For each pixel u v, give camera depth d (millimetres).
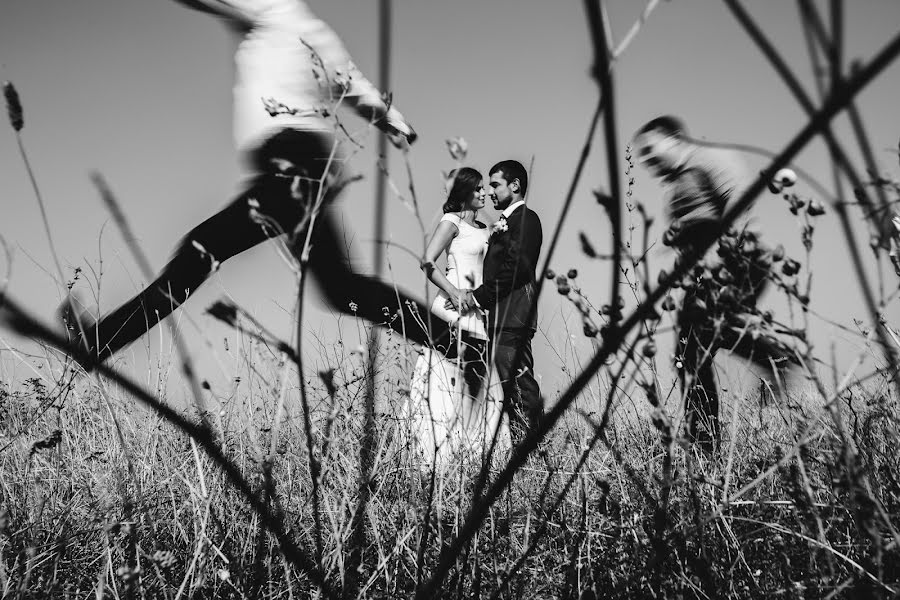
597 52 688
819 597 1709
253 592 1723
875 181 777
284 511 2111
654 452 2158
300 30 3592
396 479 2250
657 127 3893
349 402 2074
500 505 2111
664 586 1699
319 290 3525
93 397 2604
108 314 3246
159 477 2408
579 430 2367
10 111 1004
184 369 1170
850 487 1432
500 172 4531
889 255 1198
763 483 2119
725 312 1201
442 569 1246
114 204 1078
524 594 1861
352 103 3180
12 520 2154
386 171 1072
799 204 1178
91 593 2000
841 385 1259
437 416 2410
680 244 1146
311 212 1064
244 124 3523
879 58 582
